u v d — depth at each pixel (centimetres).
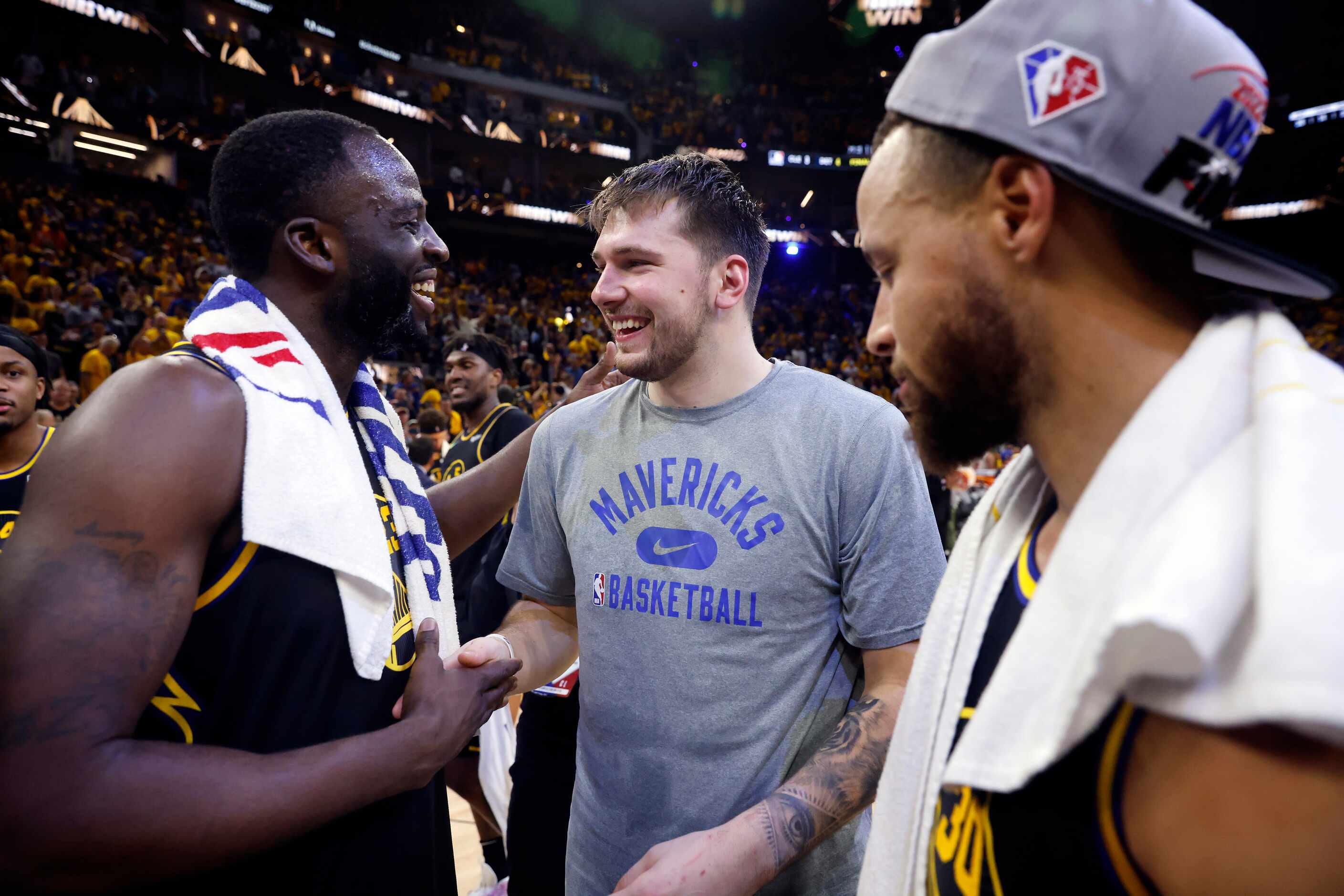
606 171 2350
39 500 70
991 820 51
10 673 64
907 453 109
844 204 2472
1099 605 42
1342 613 31
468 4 2244
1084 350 51
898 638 105
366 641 86
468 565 283
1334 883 34
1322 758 34
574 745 171
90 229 1228
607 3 2409
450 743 90
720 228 112
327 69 1859
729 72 2586
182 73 1677
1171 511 40
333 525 84
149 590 70
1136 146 47
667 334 111
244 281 96
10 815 62
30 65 1388
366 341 105
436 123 2027
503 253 2217
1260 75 49
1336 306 1731
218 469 77
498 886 240
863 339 2155
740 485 109
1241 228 2047
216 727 80
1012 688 45
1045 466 56
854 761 98
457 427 873
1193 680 36
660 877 82
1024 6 50
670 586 110
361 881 88
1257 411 41
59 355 754
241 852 72
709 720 107
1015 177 50
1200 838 38
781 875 108
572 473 125
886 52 2486
